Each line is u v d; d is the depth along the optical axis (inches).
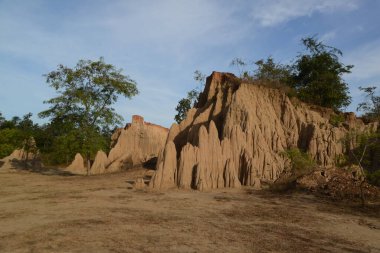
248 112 1289.4
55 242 473.7
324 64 1802.4
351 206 856.9
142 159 1766.7
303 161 1170.0
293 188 1047.6
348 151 1325.0
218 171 1087.0
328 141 1331.2
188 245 484.1
